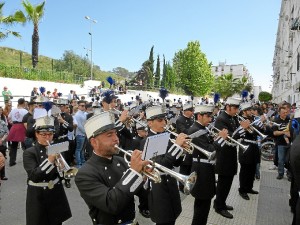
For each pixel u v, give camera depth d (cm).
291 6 2505
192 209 537
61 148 334
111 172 240
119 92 2455
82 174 229
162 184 349
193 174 283
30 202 344
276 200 595
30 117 678
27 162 352
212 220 493
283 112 735
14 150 820
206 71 4909
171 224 352
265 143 970
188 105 727
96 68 6512
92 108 882
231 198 605
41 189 344
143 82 4156
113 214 217
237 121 619
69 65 4381
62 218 356
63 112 820
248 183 621
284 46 3228
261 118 653
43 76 2361
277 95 4447
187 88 4894
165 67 4766
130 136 596
